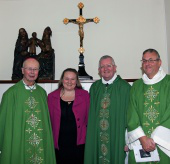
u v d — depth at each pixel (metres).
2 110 2.53
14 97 2.58
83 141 2.72
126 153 2.76
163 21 4.02
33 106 2.62
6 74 4.06
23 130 2.51
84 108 2.76
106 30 4.07
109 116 2.69
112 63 2.74
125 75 3.98
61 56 4.05
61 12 4.14
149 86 2.46
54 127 2.70
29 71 2.56
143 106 2.43
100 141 2.71
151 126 2.35
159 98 2.38
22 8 4.17
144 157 2.32
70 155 2.62
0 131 2.51
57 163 2.66
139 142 2.37
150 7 4.07
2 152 2.46
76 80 2.86
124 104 2.65
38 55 3.81
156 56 2.39
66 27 4.11
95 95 2.84
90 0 4.13
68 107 2.70
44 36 3.87
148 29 4.04
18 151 2.45
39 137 2.57
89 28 4.09
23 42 3.80
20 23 4.14
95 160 2.69
